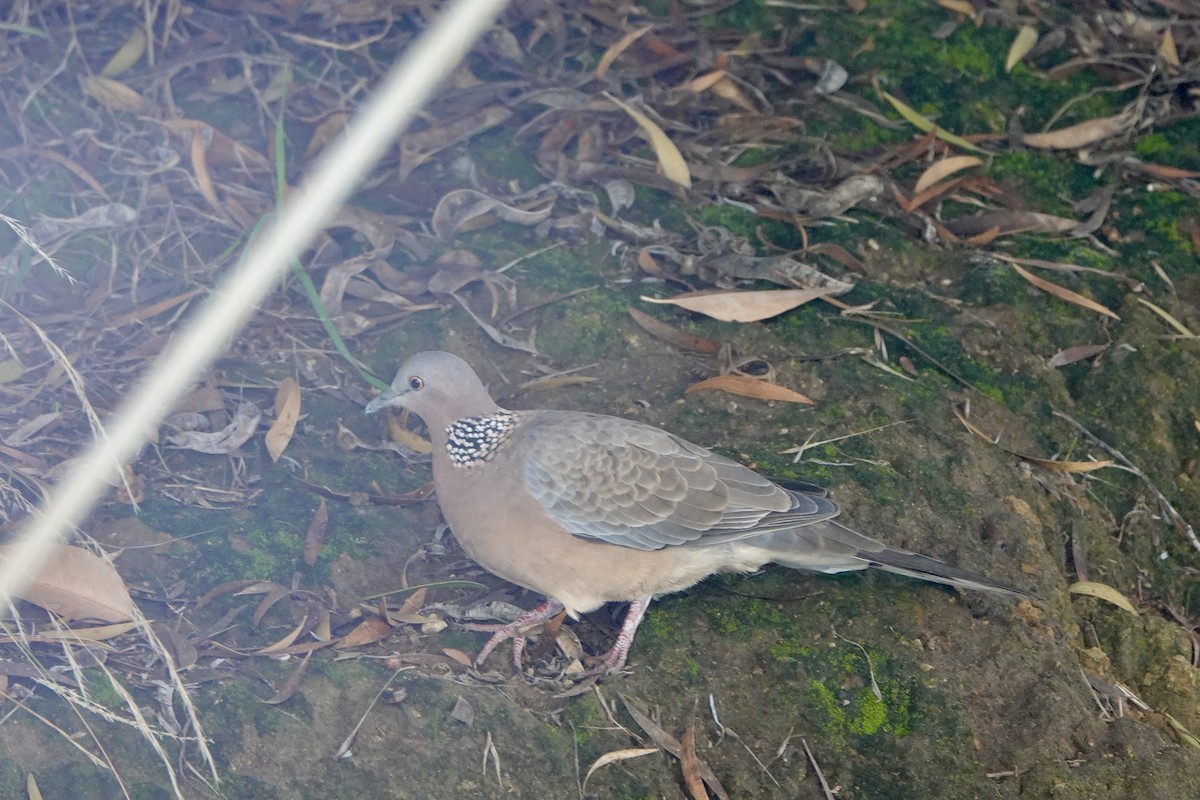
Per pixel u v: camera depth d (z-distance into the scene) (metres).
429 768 7.37
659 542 8.16
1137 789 7.66
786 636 8.24
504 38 12.98
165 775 7.16
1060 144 12.67
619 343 10.52
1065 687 8.10
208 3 12.75
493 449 8.33
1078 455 10.26
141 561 8.51
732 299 10.63
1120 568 9.72
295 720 7.50
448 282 10.83
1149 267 11.60
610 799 7.38
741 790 7.50
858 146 12.45
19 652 7.62
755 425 9.75
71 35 12.29
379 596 8.52
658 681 7.99
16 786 7.00
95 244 10.91
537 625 8.49
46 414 9.38
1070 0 13.80
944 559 8.87
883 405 9.94
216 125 12.05
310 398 10.06
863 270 11.23
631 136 12.26
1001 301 11.05
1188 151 12.61
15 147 11.41
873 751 7.71
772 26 13.60
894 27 13.66
